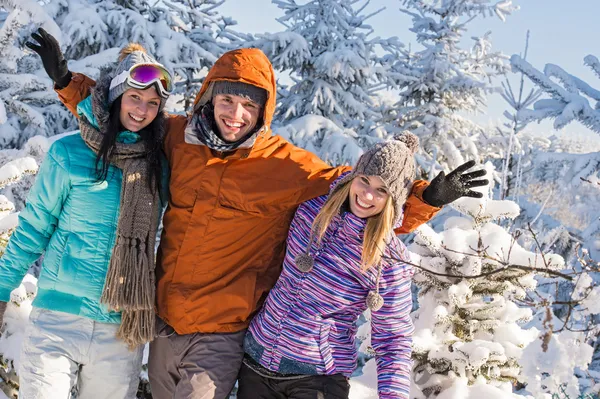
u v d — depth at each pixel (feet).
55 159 7.25
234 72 7.13
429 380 8.42
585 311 6.19
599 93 21.84
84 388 7.51
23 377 7.09
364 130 28.45
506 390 8.65
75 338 7.16
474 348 7.97
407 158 6.48
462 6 29.60
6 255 7.43
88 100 7.21
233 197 7.25
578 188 21.47
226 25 30.58
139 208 7.25
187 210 7.32
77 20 23.48
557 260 7.91
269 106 7.43
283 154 7.59
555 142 29.86
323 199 7.16
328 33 28.37
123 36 25.25
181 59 26.99
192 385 7.06
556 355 5.84
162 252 7.58
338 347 6.87
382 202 6.50
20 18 17.52
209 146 7.26
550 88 21.74
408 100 30.63
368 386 8.64
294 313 6.82
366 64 27.25
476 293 8.71
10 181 9.52
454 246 8.25
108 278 7.13
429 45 29.91
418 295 8.95
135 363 7.60
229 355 7.23
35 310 7.29
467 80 28.58
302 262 6.72
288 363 6.79
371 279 6.69
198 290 7.21
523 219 22.04
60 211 7.39
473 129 30.91
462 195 6.79
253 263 7.39
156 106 7.38
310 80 28.27
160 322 7.61
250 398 7.11
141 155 7.38
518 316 8.50
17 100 18.88
